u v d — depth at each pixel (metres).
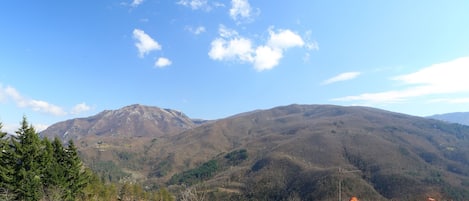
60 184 68.50
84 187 78.62
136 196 131.50
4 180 61.41
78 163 75.75
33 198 62.94
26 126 65.38
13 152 63.19
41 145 69.19
